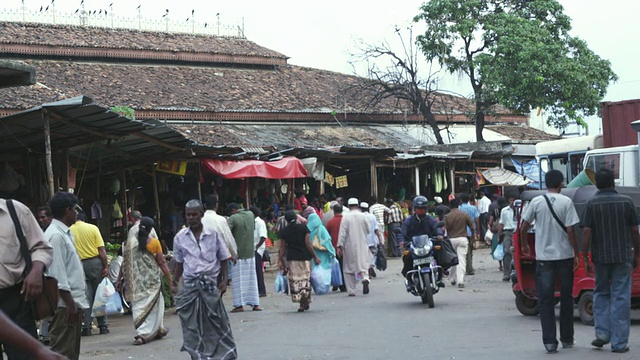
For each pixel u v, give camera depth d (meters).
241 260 14.51
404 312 13.14
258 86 33.03
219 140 26.44
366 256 16.33
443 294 15.56
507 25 34.00
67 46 29.73
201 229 9.54
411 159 27.83
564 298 9.20
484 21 35.09
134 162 19.41
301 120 31.48
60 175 16.64
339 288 17.92
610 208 8.91
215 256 9.52
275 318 13.27
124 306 15.06
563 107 34.16
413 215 14.24
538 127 43.03
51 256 6.09
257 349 10.23
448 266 14.20
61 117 13.71
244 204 23.11
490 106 36.50
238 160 21.77
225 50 34.47
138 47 31.56
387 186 30.03
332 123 32.62
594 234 8.98
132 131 15.50
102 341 11.82
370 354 9.47
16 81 12.80
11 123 13.90
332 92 35.09
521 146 32.25
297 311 14.07
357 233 16.22
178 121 28.00
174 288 9.66
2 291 5.89
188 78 31.61
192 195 22.91
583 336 10.08
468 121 38.25
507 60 34.06
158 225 19.86
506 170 31.06
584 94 34.19
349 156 25.95
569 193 11.22
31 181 16.31
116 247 15.82
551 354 8.91
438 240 14.12
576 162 24.86
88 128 14.79
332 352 9.73
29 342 3.56
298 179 26.20
